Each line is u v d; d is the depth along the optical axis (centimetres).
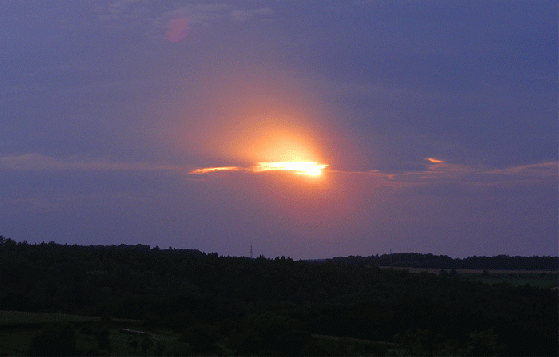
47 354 7394
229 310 12788
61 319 10300
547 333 10581
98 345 8181
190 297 13425
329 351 8844
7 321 9588
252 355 8562
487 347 9675
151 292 14812
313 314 12069
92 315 12206
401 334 10950
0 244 18300
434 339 10162
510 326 10800
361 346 9825
